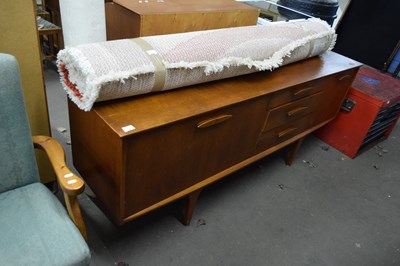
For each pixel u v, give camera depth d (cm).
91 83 83
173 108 98
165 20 153
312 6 243
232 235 140
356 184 185
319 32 154
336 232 151
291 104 143
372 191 182
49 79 232
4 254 76
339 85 173
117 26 163
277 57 129
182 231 137
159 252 127
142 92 99
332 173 191
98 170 106
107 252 123
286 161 190
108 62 87
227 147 124
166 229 137
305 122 167
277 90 125
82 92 90
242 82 125
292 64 154
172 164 105
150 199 108
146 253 125
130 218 106
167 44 103
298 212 158
